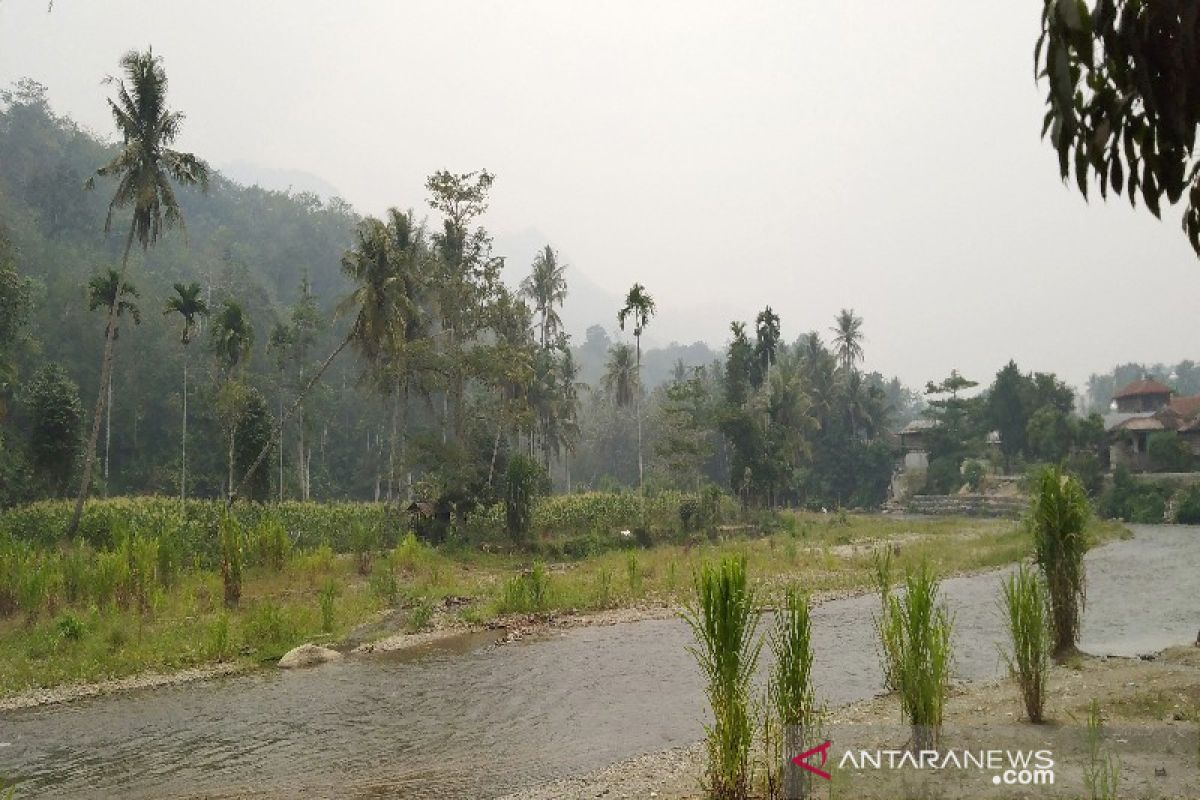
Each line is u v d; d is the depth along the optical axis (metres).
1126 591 23.81
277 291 96.00
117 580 20.02
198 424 64.69
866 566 29.22
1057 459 64.81
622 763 10.09
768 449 59.22
